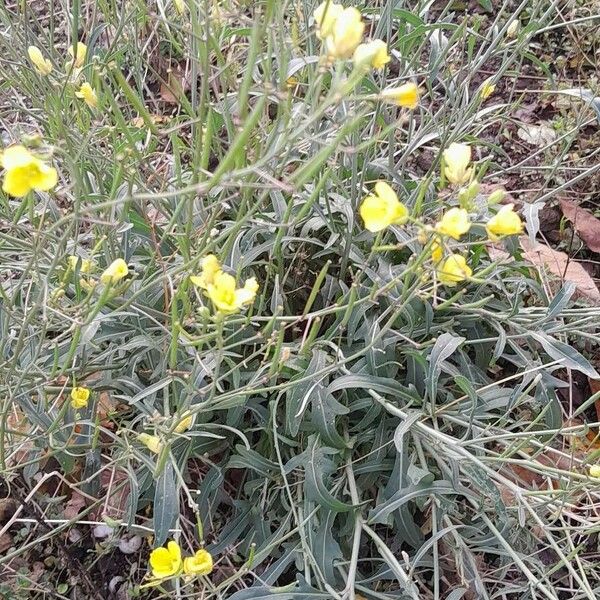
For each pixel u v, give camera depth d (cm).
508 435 36
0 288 33
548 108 71
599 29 71
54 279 44
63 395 44
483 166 29
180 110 58
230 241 34
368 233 47
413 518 46
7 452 44
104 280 28
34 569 47
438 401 46
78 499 49
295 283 49
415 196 44
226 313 26
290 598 37
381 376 43
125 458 39
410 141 50
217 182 23
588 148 66
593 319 49
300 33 43
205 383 42
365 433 44
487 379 47
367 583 42
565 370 55
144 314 40
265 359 38
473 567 38
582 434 35
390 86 46
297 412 39
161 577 30
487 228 27
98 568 47
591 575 46
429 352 45
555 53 74
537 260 59
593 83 61
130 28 47
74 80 38
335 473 45
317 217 47
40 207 46
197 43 33
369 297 32
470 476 37
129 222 40
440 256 28
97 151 41
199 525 32
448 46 44
